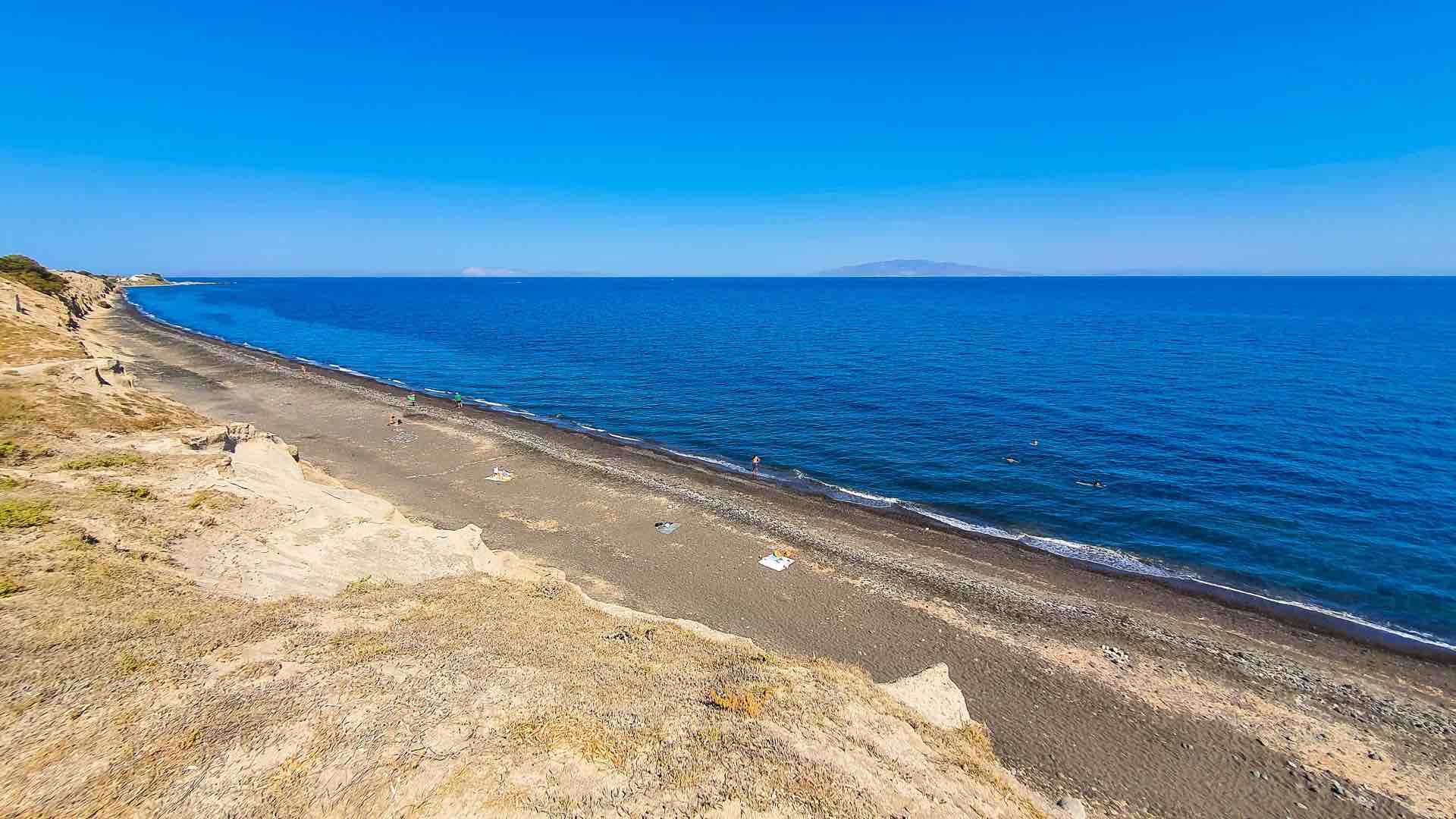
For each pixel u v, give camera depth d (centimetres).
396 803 891
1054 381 6650
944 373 7212
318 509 2041
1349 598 2616
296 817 861
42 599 1278
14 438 2277
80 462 2081
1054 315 14962
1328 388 6078
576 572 2698
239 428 2992
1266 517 3319
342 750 986
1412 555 2916
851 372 7362
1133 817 1566
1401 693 2047
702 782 1027
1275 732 1861
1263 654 2244
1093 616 2467
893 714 1416
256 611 1469
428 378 7281
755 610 2456
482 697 1175
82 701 1020
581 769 1008
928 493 3762
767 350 9225
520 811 899
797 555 2927
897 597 2583
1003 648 2250
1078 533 3219
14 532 1520
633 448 4638
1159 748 1792
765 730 1216
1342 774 1712
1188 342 9475
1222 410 5331
